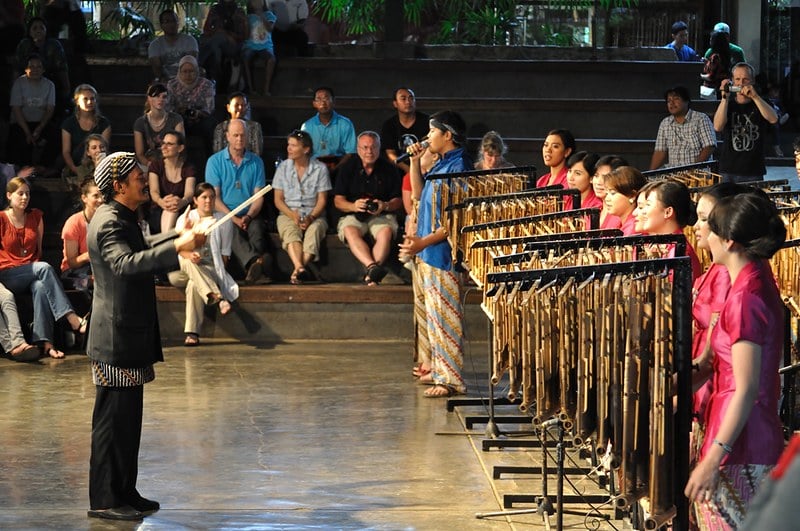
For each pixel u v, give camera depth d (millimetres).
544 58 16484
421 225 9227
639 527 5523
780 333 4254
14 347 10914
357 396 9484
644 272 4660
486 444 7719
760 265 4273
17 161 14422
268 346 11867
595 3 16453
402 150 13305
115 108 15031
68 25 16219
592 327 4719
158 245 6016
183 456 7586
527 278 4977
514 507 6488
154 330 6340
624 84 15773
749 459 4188
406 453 7684
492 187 8734
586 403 4723
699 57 17266
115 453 6266
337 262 12984
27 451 7707
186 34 15414
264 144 14328
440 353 9398
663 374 4566
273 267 12977
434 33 17625
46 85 14453
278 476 7129
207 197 11883
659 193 5484
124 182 6164
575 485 6848
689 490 4195
